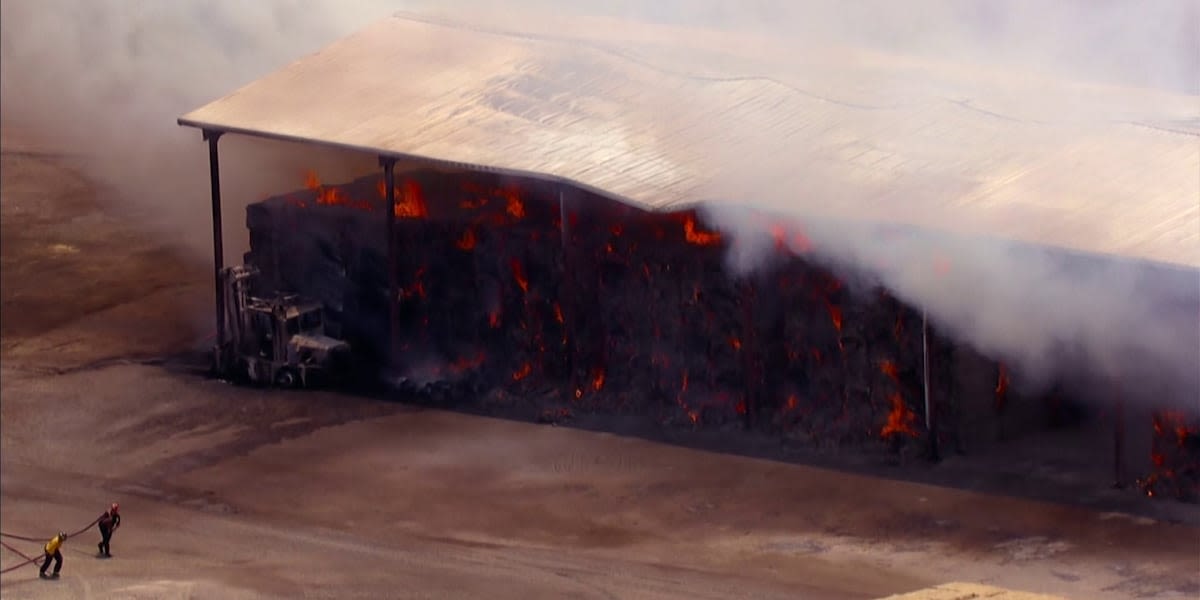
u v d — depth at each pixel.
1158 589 88.06
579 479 109.12
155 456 117.44
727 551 96.94
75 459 117.75
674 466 110.00
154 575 96.94
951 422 107.44
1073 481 102.94
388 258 126.06
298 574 96.19
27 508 109.50
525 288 121.94
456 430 118.62
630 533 100.69
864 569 93.12
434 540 101.12
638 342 118.19
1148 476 101.19
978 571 92.06
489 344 124.56
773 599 89.38
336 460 114.88
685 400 116.75
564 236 118.44
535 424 118.56
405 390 125.88
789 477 107.12
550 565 96.19
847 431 110.44
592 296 119.38
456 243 124.12
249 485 111.69
